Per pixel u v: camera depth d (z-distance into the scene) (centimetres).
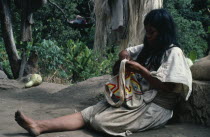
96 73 825
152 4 626
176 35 306
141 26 629
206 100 318
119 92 295
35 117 378
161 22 290
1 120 350
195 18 1761
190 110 333
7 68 1022
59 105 458
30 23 784
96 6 728
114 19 626
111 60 831
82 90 543
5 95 559
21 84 647
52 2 1473
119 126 282
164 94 299
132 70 289
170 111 308
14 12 1380
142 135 281
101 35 739
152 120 292
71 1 1617
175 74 276
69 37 1573
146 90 301
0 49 1155
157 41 296
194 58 573
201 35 1731
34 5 772
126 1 628
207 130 302
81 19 1950
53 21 1523
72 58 855
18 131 302
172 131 296
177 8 1770
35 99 512
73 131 296
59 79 861
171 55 287
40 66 912
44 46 908
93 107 303
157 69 298
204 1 1856
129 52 334
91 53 825
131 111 287
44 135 282
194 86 328
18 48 1122
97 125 283
